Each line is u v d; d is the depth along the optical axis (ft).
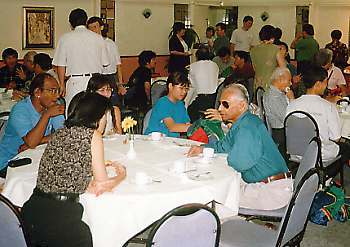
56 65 18.39
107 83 13.52
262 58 23.08
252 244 9.43
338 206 14.33
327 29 37.78
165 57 37.83
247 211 11.18
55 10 30.40
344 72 25.62
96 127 9.09
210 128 13.43
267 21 39.63
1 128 13.50
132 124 11.63
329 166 14.85
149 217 9.16
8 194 10.01
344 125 16.46
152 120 14.24
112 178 9.48
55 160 8.79
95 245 9.07
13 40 28.68
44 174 8.83
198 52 23.26
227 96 11.14
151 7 36.22
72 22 18.38
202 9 40.22
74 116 9.02
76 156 8.78
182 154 11.82
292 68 25.18
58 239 8.78
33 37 29.55
